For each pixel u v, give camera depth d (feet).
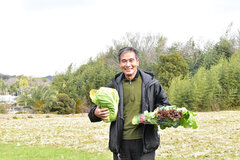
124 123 10.69
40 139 35.12
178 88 91.56
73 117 71.97
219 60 121.90
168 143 31.35
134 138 10.53
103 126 47.96
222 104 90.99
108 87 11.37
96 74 133.90
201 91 87.76
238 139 32.55
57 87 135.64
